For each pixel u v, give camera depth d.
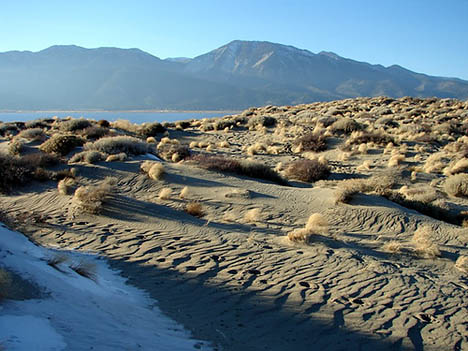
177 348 5.25
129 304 6.58
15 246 7.82
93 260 9.00
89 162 18.86
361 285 8.07
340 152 28.20
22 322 4.69
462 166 21.98
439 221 13.09
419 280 8.45
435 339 6.17
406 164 24.41
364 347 5.89
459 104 48.12
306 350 5.73
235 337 5.95
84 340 4.71
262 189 16.09
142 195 14.89
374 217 12.77
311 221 11.69
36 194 15.12
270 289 7.77
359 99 61.94
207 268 8.76
